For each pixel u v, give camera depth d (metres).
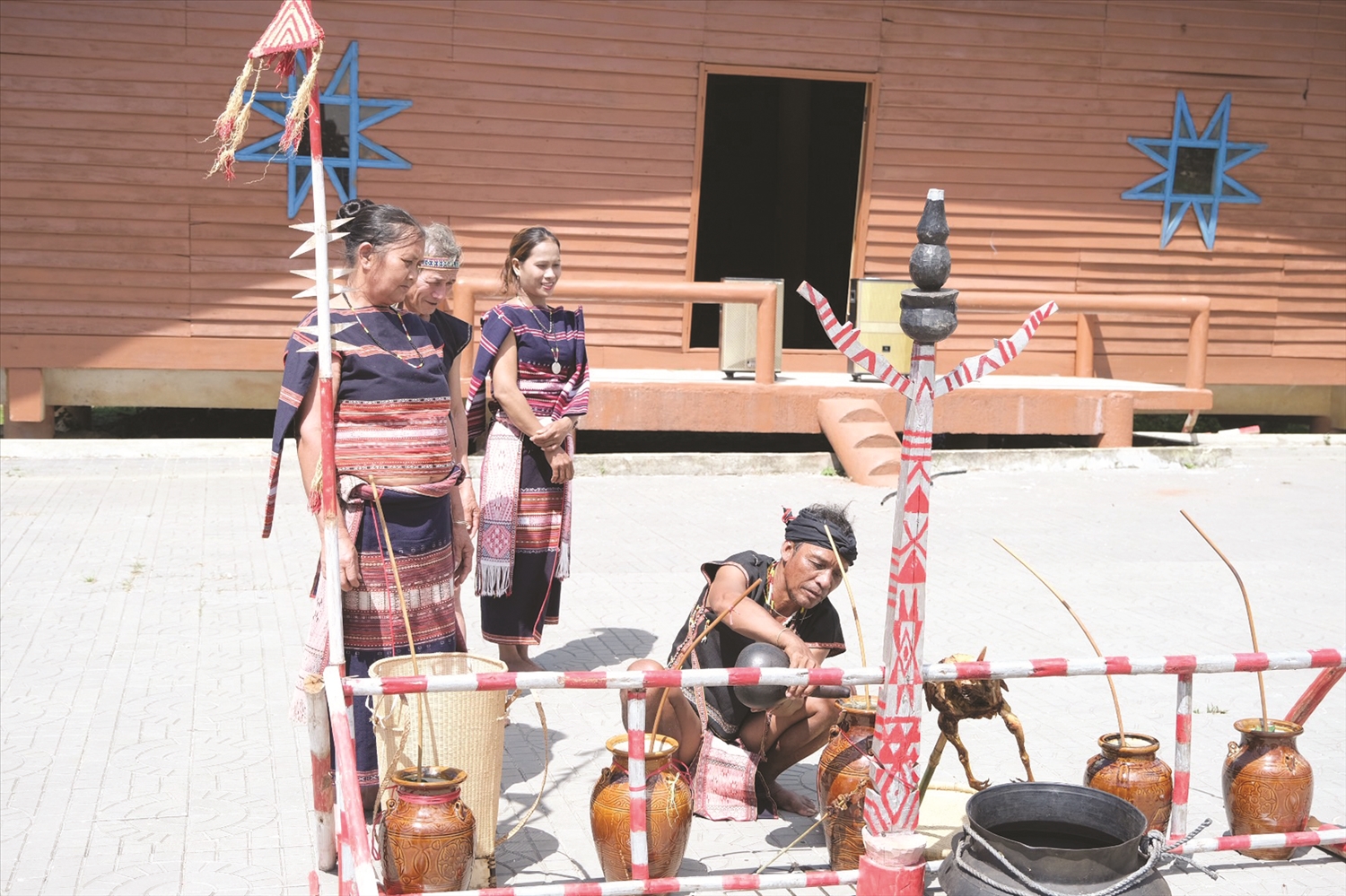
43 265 12.75
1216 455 13.47
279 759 5.27
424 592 4.46
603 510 10.70
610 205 13.93
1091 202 15.14
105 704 5.87
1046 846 3.88
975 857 3.65
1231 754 4.59
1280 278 15.88
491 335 6.01
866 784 4.00
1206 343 13.95
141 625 7.09
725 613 4.25
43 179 12.64
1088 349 15.32
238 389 13.43
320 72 13.07
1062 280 15.24
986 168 14.80
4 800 4.82
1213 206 15.49
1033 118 14.82
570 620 7.50
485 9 13.35
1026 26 14.64
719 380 12.88
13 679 6.17
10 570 8.20
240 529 9.48
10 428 13.06
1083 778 4.73
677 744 4.08
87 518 9.70
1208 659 4.10
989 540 9.84
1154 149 15.21
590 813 4.05
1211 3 15.08
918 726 3.71
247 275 13.17
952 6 14.43
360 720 4.38
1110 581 8.61
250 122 12.97
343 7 13.03
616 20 13.67
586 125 13.76
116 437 14.24
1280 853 4.50
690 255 14.21
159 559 8.56
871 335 13.03
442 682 3.67
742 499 11.27
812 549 4.39
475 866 3.91
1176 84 15.15
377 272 4.38
